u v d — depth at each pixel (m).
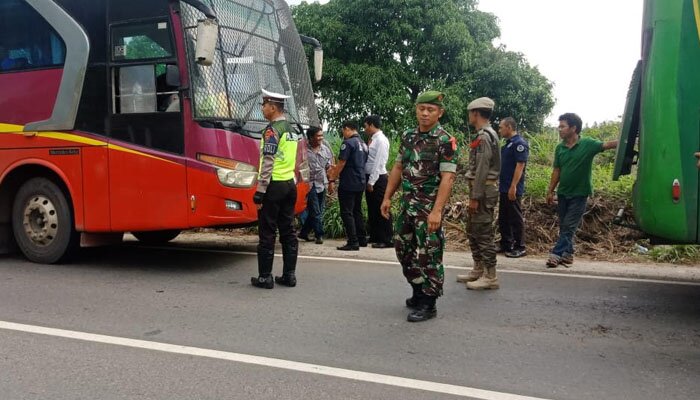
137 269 6.90
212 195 6.22
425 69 19.88
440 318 4.99
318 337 4.45
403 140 5.00
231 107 6.51
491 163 5.95
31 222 7.09
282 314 5.05
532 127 20.30
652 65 4.92
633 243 8.40
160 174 6.35
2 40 7.09
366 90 18.92
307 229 9.46
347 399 3.37
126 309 5.15
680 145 4.78
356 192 8.38
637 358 4.08
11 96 7.00
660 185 4.86
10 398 3.35
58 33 6.79
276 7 7.71
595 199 9.16
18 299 5.46
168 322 4.79
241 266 7.15
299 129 7.57
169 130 6.34
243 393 3.45
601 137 12.51
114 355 4.04
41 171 7.14
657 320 4.99
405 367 3.86
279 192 5.88
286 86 7.55
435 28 19.42
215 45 5.96
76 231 6.91
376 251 8.41
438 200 4.77
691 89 4.74
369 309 5.23
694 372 3.83
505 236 8.08
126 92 6.52
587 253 8.25
